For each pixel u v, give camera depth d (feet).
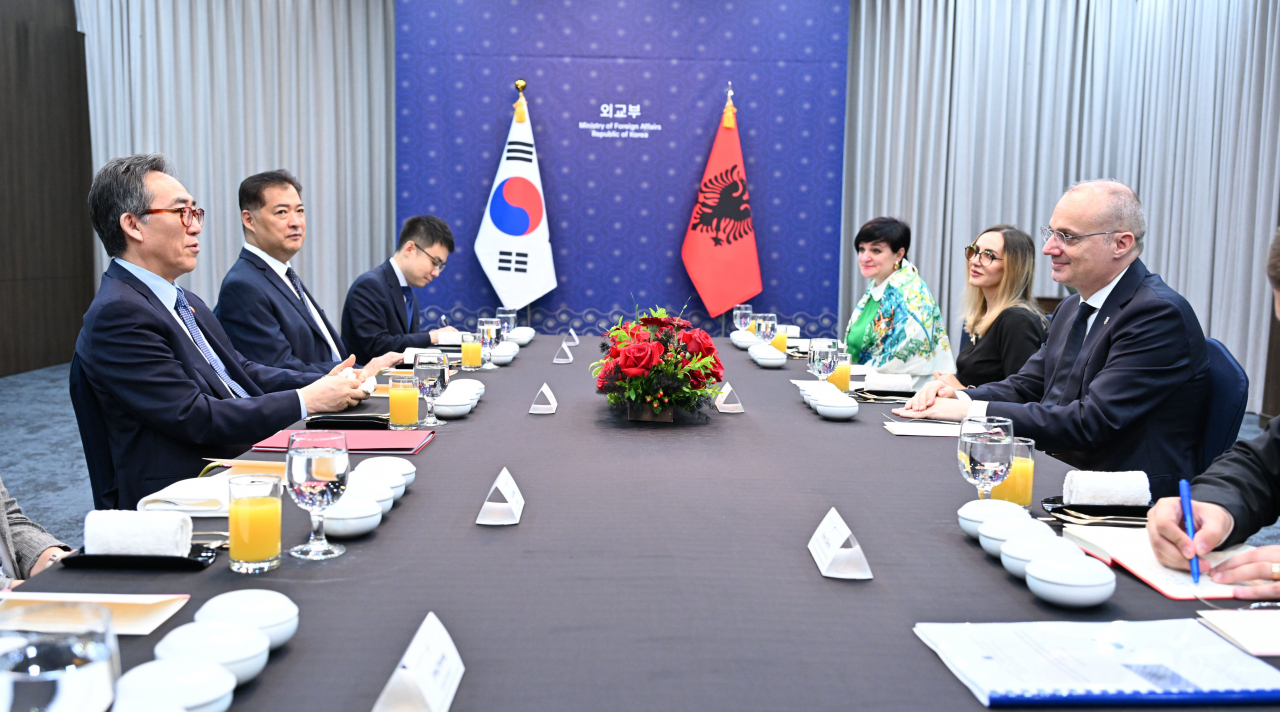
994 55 20.99
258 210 10.23
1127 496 4.47
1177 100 19.84
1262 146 17.54
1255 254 17.84
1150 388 6.68
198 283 21.08
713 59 19.25
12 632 2.06
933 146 21.08
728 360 10.96
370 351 12.75
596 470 5.41
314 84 21.06
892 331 11.46
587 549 3.96
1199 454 6.93
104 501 6.73
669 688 2.67
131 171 6.89
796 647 2.97
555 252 19.57
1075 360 7.54
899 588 3.52
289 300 10.36
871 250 12.21
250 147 21.09
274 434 6.57
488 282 19.47
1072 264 7.26
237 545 3.61
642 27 19.13
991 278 10.20
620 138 19.34
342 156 21.38
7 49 21.17
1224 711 2.53
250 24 20.76
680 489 4.99
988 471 4.36
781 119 19.42
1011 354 9.75
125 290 6.71
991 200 21.35
